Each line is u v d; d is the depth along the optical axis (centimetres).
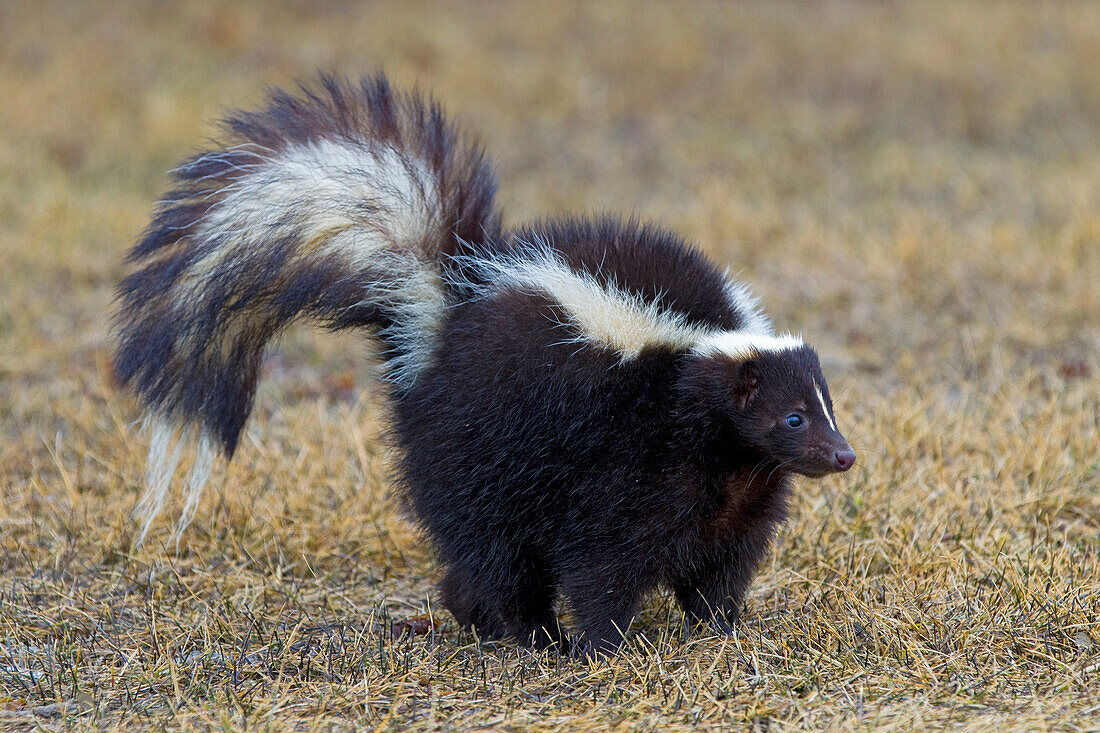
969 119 2698
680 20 3400
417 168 973
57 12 3281
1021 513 1047
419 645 873
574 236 916
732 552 886
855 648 811
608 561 855
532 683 802
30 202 2208
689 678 773
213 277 950
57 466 1215
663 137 2759
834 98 2908
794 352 852
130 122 2723
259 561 1055
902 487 1090
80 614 945
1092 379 1341
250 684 802
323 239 950
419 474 911
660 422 844
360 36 3272
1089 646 792
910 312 1652
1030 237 1861
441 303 927
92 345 1616
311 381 1514
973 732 682
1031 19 3212
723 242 2000
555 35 3325
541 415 850
